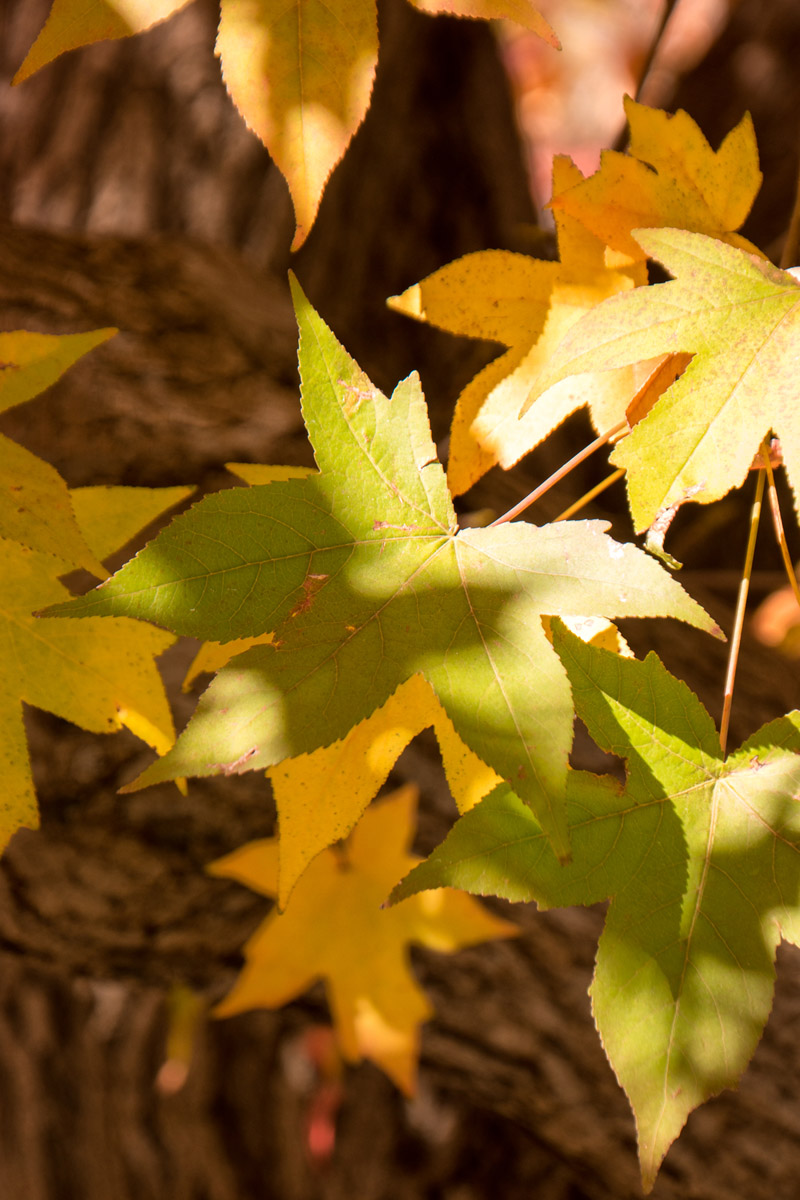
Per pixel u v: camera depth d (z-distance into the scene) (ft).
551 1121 3.18
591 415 2.43
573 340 2.29
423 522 2.27
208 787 2.90
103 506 2.50
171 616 2.21
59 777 2.86
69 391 2.95
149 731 2.47
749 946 2.23
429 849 3.04
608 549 2.25
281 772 2.26
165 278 3.17
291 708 2.20
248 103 2.31
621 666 2.27
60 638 2.45
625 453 2.27
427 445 2.29
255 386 3.11
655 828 2.25
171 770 2.17
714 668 3.17
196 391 3.04
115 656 2.46
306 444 3.09
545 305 2.45
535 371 2.44
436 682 2.20
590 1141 3.13
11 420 2.97
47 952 3.02
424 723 2.28
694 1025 2.21
